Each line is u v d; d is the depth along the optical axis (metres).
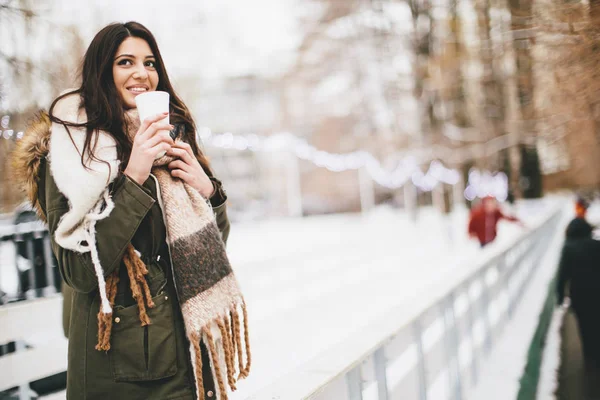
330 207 37.69
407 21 21.50
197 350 1.47
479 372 4.71
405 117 23.06
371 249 12.34
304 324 5.52
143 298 1.52
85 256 1.45
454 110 20.39
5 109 5.43
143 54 1.76
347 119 28.19
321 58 30.41
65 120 1.53
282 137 9.71
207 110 32.16
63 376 3.73
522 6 4.08
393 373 3.88
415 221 20.03
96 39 1.70
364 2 24.56
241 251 10.34
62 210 1.47
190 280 1.50
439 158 20.09
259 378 3.69
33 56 5.83
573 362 5.50
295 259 8.87
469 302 4.49
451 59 15.33
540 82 4.88
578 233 5.81
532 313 7.06
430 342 4.70
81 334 1.51
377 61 23.42
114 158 1.51
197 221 1.56
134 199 1.46
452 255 12.00
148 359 1.49
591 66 3.51
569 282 5.80
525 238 8.66
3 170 4.29
